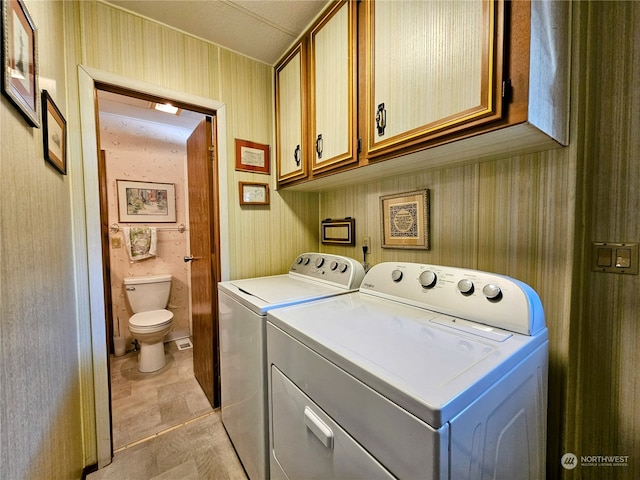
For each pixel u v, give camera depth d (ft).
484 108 2.58
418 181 4.63
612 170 2.96
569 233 3.03
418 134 3.23
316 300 4.12
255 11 4.85
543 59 2.49
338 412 2.33
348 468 2.22
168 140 9.64
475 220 3.88
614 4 2.88
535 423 2.63
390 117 3.61
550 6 2.57
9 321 2.11
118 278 8.90
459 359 2.18
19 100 2.33
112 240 8.79
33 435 2.52
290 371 3.05
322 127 4.86
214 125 5.92
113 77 4.70
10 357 2.11
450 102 2.89
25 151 2.53
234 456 4.87
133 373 7.75
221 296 5.31
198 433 5.45
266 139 6.55
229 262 6.03
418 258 4.69
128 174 9.00
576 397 3.17
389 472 1.87
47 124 3.16
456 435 1.69
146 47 5.00
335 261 5.29
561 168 3.07
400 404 1.79
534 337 2.60
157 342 7.98
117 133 8.73
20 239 2.37
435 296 3.48
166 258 9.79
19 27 2.36
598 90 3.00
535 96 2.40
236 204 6.12
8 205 2.17
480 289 3.09
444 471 1.62
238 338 4.44
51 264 3.22
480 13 2.59
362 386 2.08
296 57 5.56
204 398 6.61
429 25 3.08
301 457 2.88
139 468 4.66
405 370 2.01
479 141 2.90
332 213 6.78
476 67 2.64
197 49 5.54
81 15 4.46
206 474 4.51
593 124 3.04
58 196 3.67
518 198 3.44
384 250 5.34
